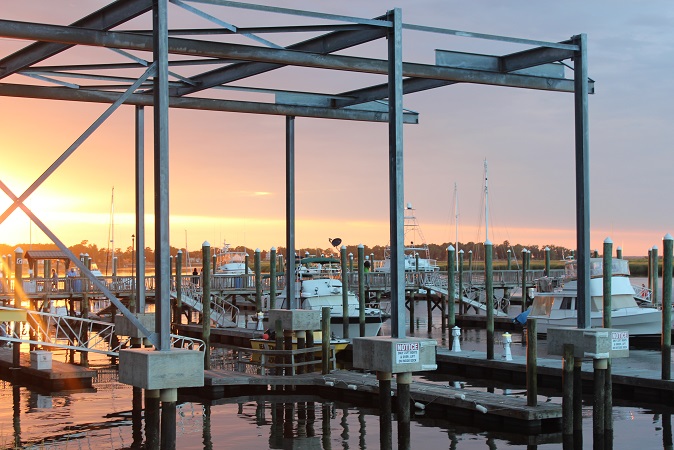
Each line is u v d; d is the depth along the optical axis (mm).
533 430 21141
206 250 30031
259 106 23234
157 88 15391
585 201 20250
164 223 15406
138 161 22906
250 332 42250
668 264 25703
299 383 26547
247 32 17547
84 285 47406
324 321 27922
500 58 20703
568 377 20125
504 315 53406
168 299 15641
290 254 26578
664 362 25594
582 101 20203
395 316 17906
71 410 24797
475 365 31172
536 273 60062
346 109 24297
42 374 29141
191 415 23906
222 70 21219
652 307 43781
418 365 17953
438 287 51562
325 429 22031
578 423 20359
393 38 17719
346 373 27844
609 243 26625
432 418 23047
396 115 17656
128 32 17062
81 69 19594
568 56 20125
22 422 23078
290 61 18281
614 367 29297
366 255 84938
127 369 15883
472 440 20547
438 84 21766
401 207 17734
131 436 21344
